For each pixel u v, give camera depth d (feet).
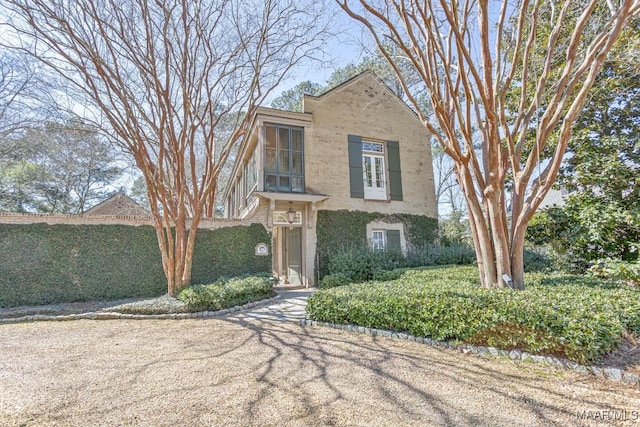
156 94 25.32
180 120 29.50
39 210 64.90
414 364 12.35
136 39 24.06
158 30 24.40
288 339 16.12
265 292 28.63
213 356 13.73
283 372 11.80
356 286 21.25
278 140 37.58
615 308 12.23
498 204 17.74
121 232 31.09
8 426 8.19
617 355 11.23
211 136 30.35
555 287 16.26
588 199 24.02
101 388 10.54
